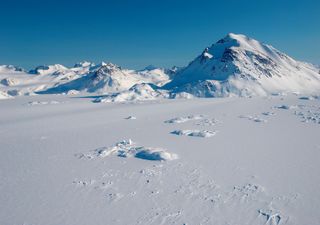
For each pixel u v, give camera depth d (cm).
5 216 2088
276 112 6988
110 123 5991
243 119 5991
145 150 3494
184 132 4634
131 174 2822
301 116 6125
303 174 2706
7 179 2766
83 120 6519
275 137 4206
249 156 3294
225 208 2138
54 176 2816
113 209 2158
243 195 2325
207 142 4016
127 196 2359
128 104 10906
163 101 11956
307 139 4019
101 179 2712
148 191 2441
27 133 5041
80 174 2853
